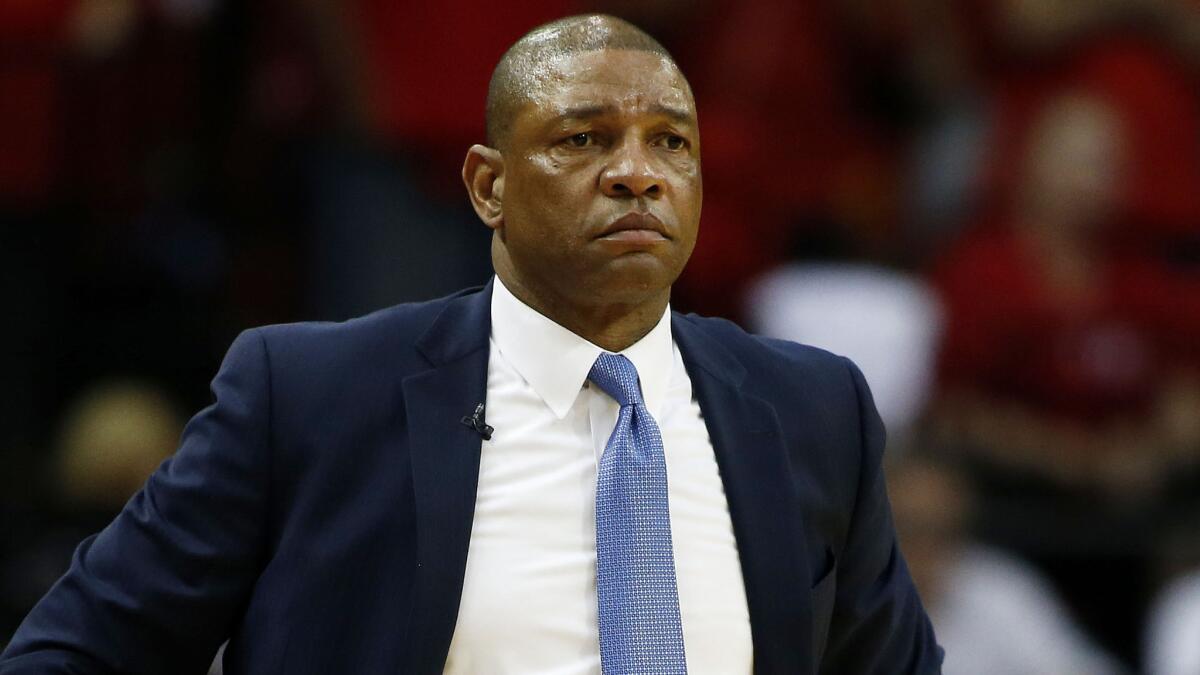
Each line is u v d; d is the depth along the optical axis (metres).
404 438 8.68
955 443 20.75
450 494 8.51
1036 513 20.34
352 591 8.44
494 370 8.98
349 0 20.83
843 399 9.56
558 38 8.84
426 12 20.50
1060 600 20.30
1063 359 20.94
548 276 8.72
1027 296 21.14
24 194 20.97
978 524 20.20
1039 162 21.77
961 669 17.52
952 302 21.39
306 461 8.66
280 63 21.97
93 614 8.55
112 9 21.52
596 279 8.56
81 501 18.50
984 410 21.02
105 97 21.72
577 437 8.84
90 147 21.67
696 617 8.55
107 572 8.64
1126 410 21.02
